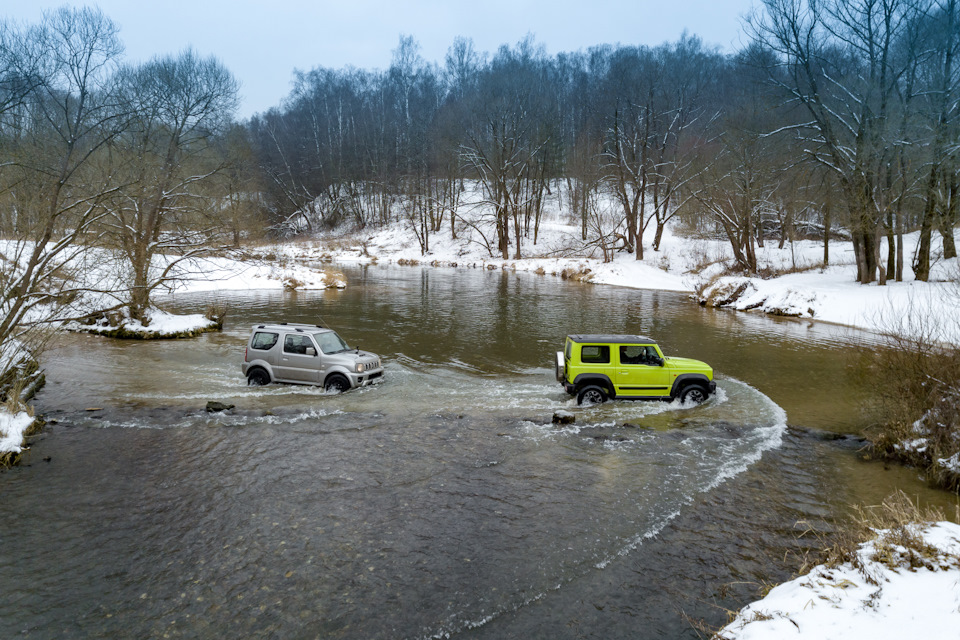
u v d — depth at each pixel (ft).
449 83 333.62
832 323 92.02
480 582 20.88
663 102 201.36
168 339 70.13
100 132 60.64
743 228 143.74
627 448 34.71
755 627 15.80
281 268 140.67
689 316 98.53
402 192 287.28
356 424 38.50
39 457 32.30
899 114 97.86
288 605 19.40
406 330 77.97
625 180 200.03
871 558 19.38
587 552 22.98
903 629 14.88
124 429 36.96
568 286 148.97
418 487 28.84
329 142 290.97
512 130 218.59
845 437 37.47
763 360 62.90
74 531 24.25
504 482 29.60
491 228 242.78
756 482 30.07
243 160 97.76
